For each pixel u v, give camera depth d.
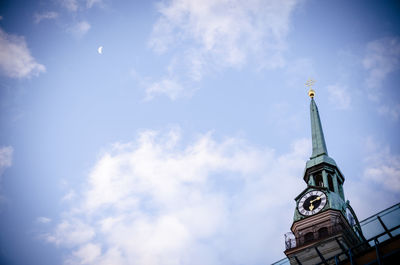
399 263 30.97
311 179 71.62
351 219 65.81
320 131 80.38
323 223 61.78
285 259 38.69
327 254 54.94
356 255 33.69
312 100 88.12
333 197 65.75
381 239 34.16
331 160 74.06
